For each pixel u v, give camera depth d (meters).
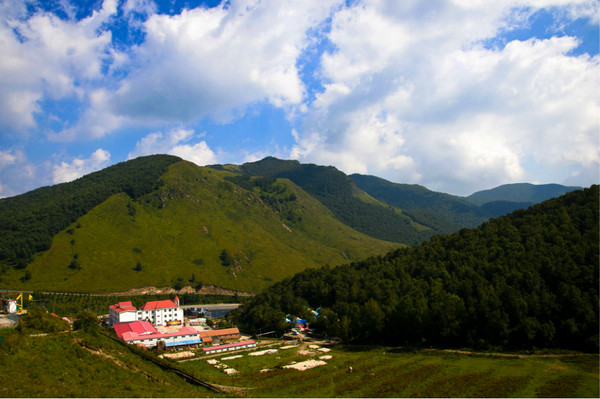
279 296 188.88
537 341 91.88
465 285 114.81
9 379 47.50
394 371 84.75
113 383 56.25
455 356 94.00
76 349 62.75
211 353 123.94
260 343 140.50
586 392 62.47
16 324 67.06
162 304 190.12
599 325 84.56
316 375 86.44
